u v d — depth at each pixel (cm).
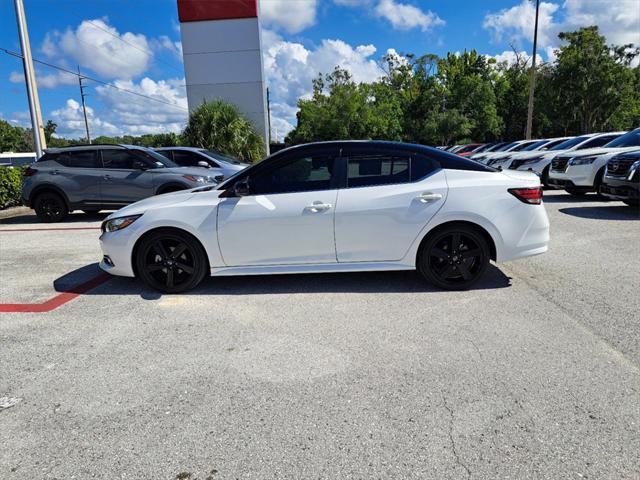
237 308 434
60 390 293
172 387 294
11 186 1194
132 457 229
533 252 461
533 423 246
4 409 274
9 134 7944
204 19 2186
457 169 461
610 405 260
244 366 319
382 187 455
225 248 463
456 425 246
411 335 361
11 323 408
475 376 296
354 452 228
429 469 214
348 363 319
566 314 393
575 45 3431
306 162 465
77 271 578
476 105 4719
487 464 217
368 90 4762
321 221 451
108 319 413
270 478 212
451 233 452
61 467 223
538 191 458
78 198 989
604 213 881
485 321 384
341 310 420
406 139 5075
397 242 454
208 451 232
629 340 340
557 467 213
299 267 465
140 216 468
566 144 1369
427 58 4991
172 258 472
